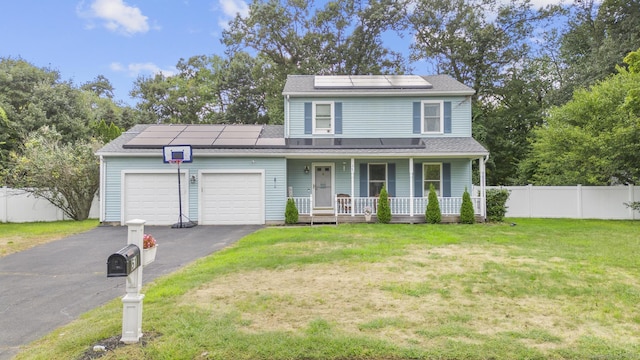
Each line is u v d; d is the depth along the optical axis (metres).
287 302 4.79
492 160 22.86
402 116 15.52
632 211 15.52
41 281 6.41
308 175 15.11
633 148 14.41
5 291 5.85
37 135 17.11
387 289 5.32
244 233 11.52
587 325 4.07
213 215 13.74
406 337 3.71
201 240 10.28
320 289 5.33
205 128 16.41
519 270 6.35
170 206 13.65
